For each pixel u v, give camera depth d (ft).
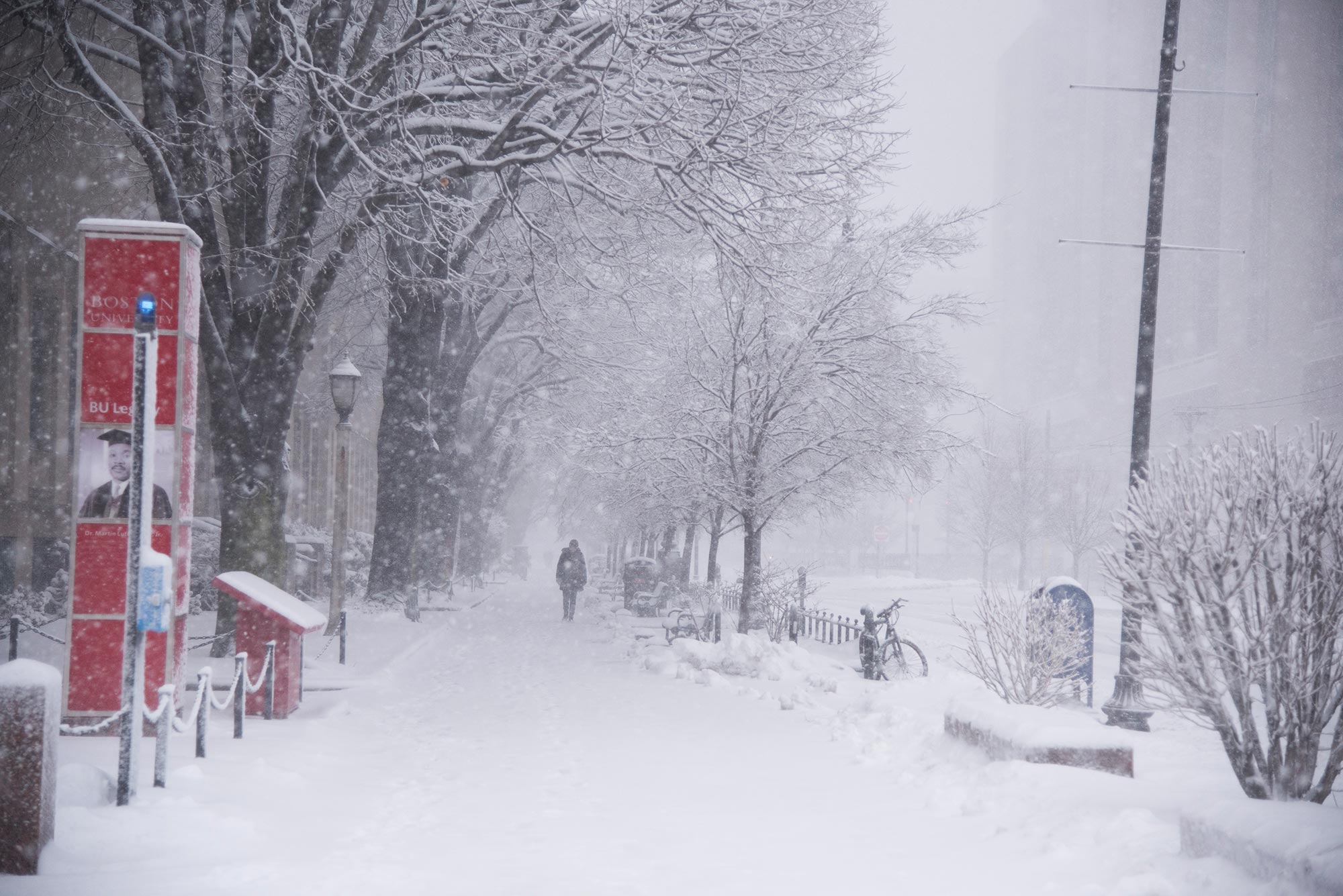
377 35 61.36
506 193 56.29
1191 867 17.29
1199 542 24.61
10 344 70.54
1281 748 25.67
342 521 65.41
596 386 99.81
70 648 33.65
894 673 58.23
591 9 57.11
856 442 66.49
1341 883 14.21
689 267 76.23
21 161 68.95
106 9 52.39
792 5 57.16
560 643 74.23
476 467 150.30
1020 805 22.82
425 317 88.74
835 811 24.76
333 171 53.78
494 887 18.83
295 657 40.45
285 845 21.52
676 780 28.81
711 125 54.34
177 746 30.96
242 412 54.08
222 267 55.11
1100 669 64.34
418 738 35.81
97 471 34.01
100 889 18.25
